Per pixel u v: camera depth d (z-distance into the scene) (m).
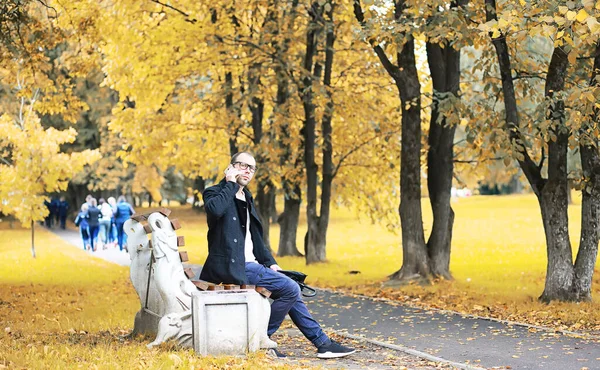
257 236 9.64
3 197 31.55
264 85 28.88
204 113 31.91
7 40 19.98
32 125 32.03
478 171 22.36
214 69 29.25
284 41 26.58
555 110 15.64
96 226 36.53
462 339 11.63
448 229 21.23
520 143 15.95
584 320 13.54
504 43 16.48
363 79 28.30
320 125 30.47
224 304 9.11
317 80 25.05
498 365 9.55
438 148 21.45
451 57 20.84
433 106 19.77
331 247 38.16
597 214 15.95
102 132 55.56
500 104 25.70
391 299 17.31
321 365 8.78
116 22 26.44
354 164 30.23
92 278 23.41
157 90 29.66
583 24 11.87
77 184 61.44
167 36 26.59
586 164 16.00
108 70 29.27
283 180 30.59
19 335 11.68
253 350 9.16
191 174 37.16
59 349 9.62
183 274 9.96
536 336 11.84
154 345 9.61
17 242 44.12
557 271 16.11
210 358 8.75
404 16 17.28
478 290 18.94
